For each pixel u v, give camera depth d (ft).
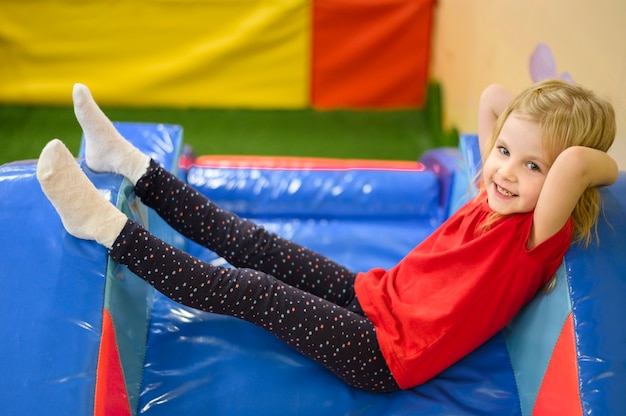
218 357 4.55
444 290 4.26
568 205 3.83
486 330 4.32
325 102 9.08
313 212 6.26
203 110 9.00
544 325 4.23
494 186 4.18
